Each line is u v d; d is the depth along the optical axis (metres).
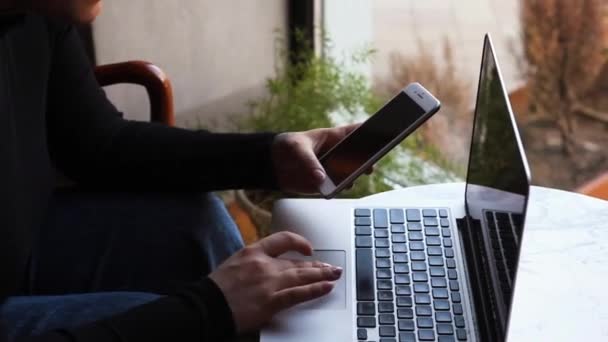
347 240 0.95
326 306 0.83
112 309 0.89
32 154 1.01
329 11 1.83
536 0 1.63
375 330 0.80
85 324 0.79
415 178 1.56
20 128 0.98
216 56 1.71
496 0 1.69
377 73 1.88
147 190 1.12
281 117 1.56
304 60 1.78
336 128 1.08
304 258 0.92
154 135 1.10
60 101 1.10
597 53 1.60
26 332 0.85
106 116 1.12
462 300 0.84
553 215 1.02
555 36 1.63
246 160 1.05
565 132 1.71
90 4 1.03
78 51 1.13
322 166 1.00
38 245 1.05
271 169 1.03
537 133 1.74
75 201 1.12
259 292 0.81
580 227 0.99
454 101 1.84
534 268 0.92
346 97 1.54
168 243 1.04
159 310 0.79
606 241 0.96
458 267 0.90
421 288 0.86
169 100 1.22
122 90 1.61
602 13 1.55
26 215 0.99
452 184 1.10
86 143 1.10
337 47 1.84
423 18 1.80
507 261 0.75
